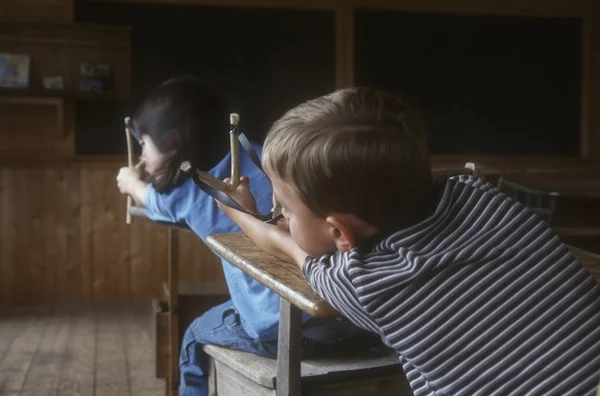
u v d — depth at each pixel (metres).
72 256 5.50
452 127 6.02
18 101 5.12
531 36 6.09
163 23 5.52
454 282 0.93
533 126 6.14
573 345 0.91
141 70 5.51
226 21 5.61
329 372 1.48
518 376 0.90
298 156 0.95
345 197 0.94
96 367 3.83
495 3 6.00
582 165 6.15
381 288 0.94
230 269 1.75
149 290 5.63
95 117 5.46
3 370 3.74
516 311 0.92
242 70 5.66
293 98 5.75
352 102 0.96
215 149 1.91
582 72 6.19
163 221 1.88
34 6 5.34
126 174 2.00
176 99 1.87
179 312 2.63
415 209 0.99
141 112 1.91
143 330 4.66
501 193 1.02
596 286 0.96
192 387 1.92
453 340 0.92
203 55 5.60
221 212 1.77
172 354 2.60
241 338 1.73
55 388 3.46
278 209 1.27
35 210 5.43
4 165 5.36
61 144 5.45
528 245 0.96
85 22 5.41
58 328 4.70
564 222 4.41
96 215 5.52
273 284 1.11
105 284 5.57
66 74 5.32
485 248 0.94
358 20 5.82
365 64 5.85
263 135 5.72
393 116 0.95
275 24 5.69
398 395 1.55
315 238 1.04
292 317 1.35
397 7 5.86
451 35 5.97
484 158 6.07
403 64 5.92
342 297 0.97
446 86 5.99
